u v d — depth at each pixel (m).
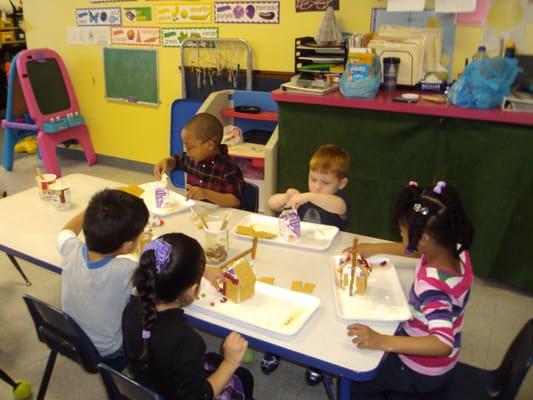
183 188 3.95
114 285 1.41
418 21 3.00
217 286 1.43
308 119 2.87
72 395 1.95
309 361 1.17
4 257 3.01
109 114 4.60
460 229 1.22
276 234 1.79
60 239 1.55
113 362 1.52
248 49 3.58
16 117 4.86
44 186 2.10
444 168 2.67
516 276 2.68
